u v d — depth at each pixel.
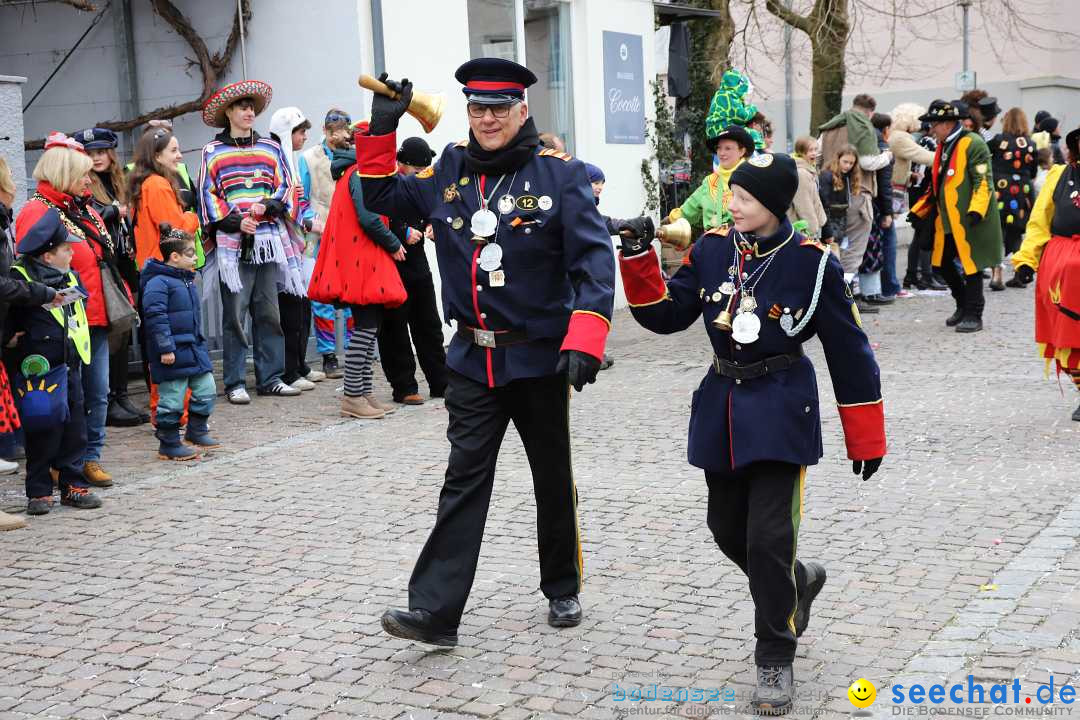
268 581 5.52
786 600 4.11
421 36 11.70
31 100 12.21
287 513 6.59
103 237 7.37
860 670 4.36
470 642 4.75
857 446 4.26
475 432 4.66
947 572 5.34
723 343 4.24
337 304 8.84
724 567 5.52
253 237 9.33
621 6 14.62
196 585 5.50
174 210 8.66
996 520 6.05
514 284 4.57
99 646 4.81
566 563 4.88
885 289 14.48
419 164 8.60
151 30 11.80
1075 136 7.88
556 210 4.53
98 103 12.05
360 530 6.26
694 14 16.47
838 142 13.48
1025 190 15.18
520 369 4.59
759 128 11.86
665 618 4.94
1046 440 7.63
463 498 4.62
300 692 4.34
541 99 13.62
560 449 4.78
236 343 9.52
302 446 8.12
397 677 4.44
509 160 4.56
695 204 8.45
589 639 4.75
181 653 4.72
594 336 4.29
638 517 6.30
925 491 6.61
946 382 9.60
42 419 6.51
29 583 5.57
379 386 10.25
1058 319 7.93
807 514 6.25
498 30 12.85
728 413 4.21
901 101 27.48
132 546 6.09
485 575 5.52
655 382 9.95
